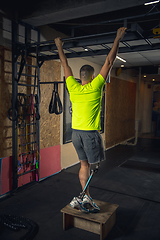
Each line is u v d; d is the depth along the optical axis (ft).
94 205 7.59
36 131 13.17
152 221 9.10
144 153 22.22
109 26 15.53
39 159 13.75
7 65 11.32
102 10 10.27
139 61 19.89
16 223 8.88
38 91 12.54
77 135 6.35
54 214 9.61
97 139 6.27
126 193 11.99
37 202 10.78
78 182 13.66
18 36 11.82
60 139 16.07
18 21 11.63
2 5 10.71
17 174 11.98
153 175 15.19
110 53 5.44
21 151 12.48
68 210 7.98
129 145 26.76
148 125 37.01
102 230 7.52
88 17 13.98
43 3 10.85
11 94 11.70
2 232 8.42
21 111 12.39
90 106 5.94
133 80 31.65
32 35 12.77
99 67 22.16
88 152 6.32
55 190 12.32
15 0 11.40
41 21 11.78
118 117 26.99
